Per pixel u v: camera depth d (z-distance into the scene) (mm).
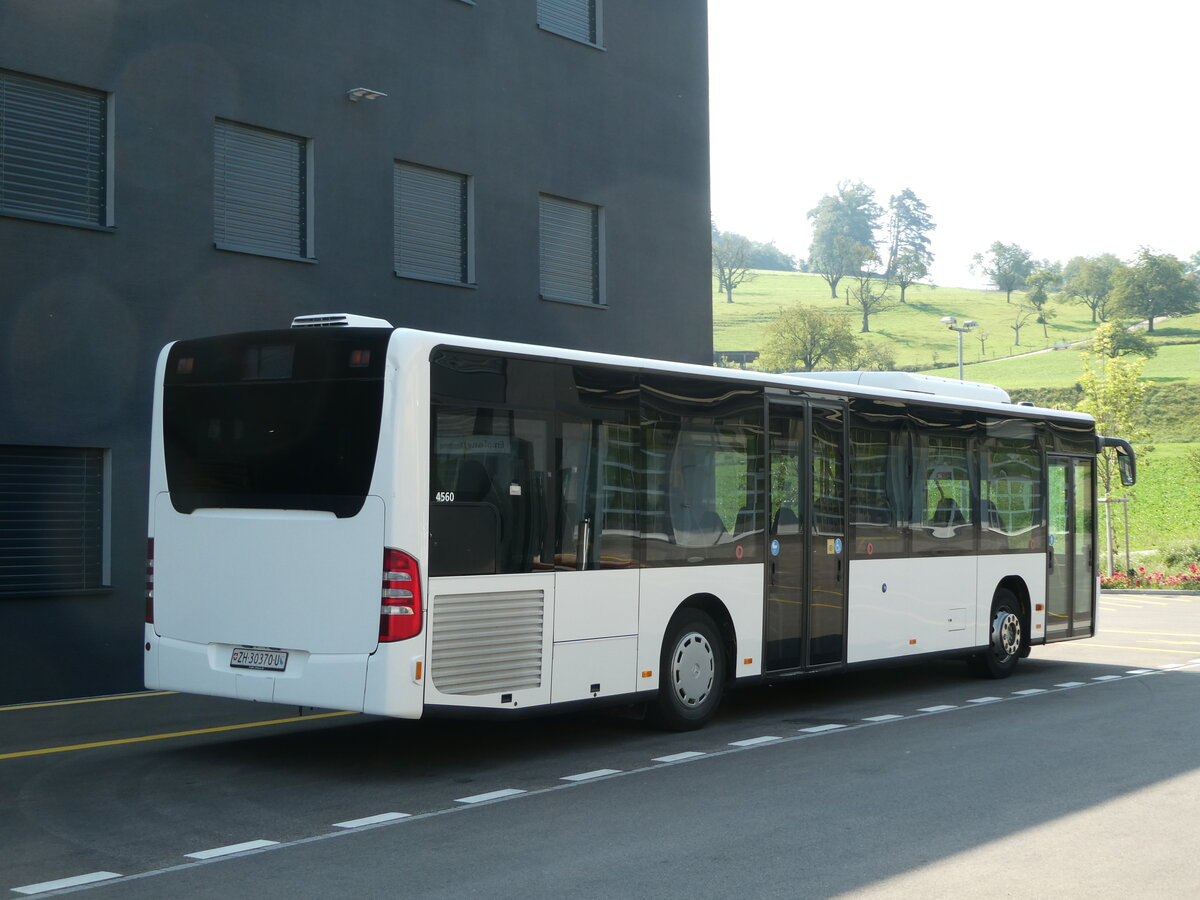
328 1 16156
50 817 8008
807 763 9703
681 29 21328
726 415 11469
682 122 21266
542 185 18891
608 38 20016
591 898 6195
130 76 14180
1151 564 38625
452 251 17844
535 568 9617
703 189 21625
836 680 15078
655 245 20750
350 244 16328
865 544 13000
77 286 13664
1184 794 8539
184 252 14609
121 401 13992
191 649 9617
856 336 183000
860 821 7777
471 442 9227
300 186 16031
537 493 9672
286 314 15602
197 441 9695
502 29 18359
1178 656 17719
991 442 14969
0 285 13070
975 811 8047
